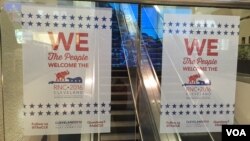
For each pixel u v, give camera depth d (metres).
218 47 1.81
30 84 1.67
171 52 1.81
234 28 1.80
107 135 1.99
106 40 1.75
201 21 1.79
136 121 2.25
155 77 1.85
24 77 1.66
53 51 1.67
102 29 1.73
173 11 1.78
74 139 1.75
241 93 1.85
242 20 1.80
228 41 1.81
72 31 1.68
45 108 1.70
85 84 1.74
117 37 1.78
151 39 1.84
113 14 1.74
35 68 1.67
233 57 1.83
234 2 1.77
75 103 1.74
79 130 1.76
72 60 1.70
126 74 1.93
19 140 1.68
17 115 1.67
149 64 1.89
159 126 1.89
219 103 1.85
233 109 1.86
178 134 1.88
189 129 1.87
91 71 1.74
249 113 1.88
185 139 1.89
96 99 1.77
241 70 1.84
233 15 1.79
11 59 1.64
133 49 1.89
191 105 1.85
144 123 2.18
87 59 1.72
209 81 1.83
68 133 1.74
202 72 1.82
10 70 1.65
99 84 1.76
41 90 1.68
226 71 1.83
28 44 1.65
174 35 1.79
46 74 1.68
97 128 1.79
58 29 1.67
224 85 1.84
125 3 1.76
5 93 1.65
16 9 1.62
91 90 1.75
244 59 1.83
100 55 1.74
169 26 1.79
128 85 2.00
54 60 1.68
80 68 1.72
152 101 1.92
